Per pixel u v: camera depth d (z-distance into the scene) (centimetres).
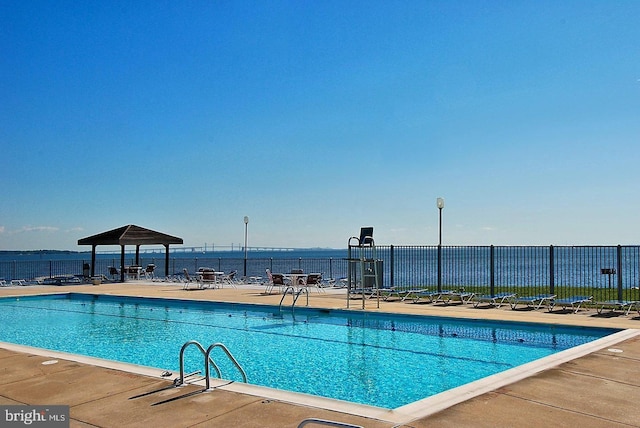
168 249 2680
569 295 1673
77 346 1098
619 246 1324
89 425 485
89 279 2523
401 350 1011
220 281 2431
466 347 1029
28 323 1405
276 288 2094
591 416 491
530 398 545
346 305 1488
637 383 600
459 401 536
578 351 769
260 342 1105
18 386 620
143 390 591
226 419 491
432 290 1742
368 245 1501
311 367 888
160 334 1225
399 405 678
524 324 1143
